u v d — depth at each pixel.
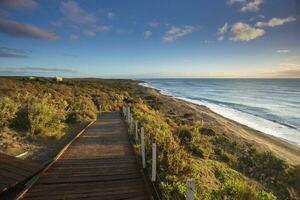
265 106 59.84
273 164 14.28
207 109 51.16
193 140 15.62
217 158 14.70
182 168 8.75
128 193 6.20
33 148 10.09
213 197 7.48
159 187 6.61
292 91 121.81
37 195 5.94
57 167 8.05
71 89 39.81
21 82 38.91
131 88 87.94
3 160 7.14
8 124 12.37
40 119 12.45
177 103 53.66
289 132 32.25
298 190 11.34
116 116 22.72
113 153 9.93
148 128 14.10
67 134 13.62
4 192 5.77
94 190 6.32
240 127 33.69
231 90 130.00
